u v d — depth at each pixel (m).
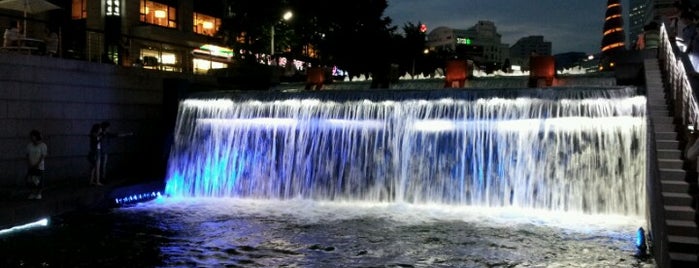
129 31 39.47
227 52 35.47
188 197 18.00
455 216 13.99
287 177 17.31
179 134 19.27
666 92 12.92
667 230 8.12
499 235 11.99
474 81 21.75
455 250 10.88
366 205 15.77
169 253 10.91
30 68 16.20
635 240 11.42
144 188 17.39
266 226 13.14
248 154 17.94
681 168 9.59
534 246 11.09
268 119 17.84
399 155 16.08
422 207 15.29
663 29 15.11
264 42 33.34
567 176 14.39
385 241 11.62
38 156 13.98
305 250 11.03
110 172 19.00
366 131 16.52
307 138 17.22
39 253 10.82
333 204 16.03
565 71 22.27
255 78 24.77
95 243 11.62
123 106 19.53
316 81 23.72
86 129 18.09
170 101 19.83
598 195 14.07
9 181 15.62
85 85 18.05
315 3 38.47
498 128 15.12
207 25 46.59
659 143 10.35
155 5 41.78
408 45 43.22
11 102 15.66
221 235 12.30
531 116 14.83
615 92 14.09
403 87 22.80
